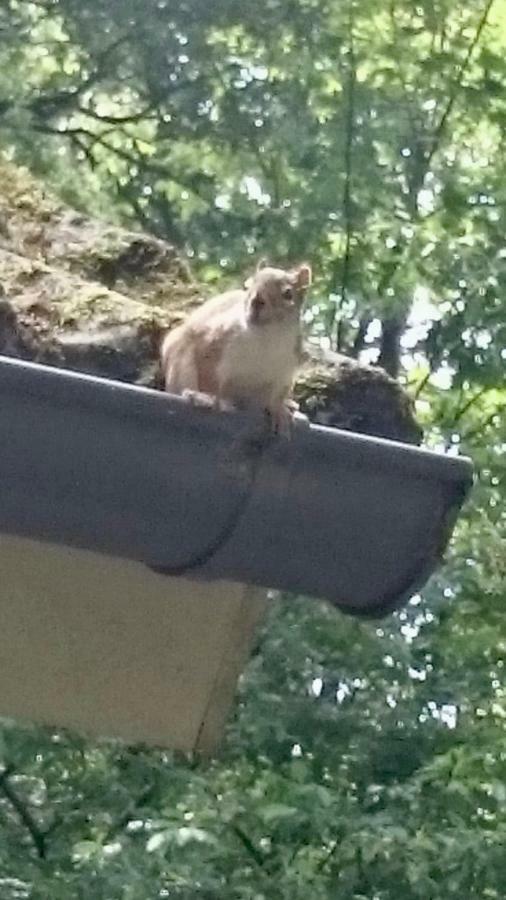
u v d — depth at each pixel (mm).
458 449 8828
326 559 2730
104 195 10188
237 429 2576
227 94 9680
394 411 3090
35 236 3518
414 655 8109
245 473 2584
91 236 3572
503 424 9320
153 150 10477
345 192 9219
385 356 9734
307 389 3051
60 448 2475
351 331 9734
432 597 7938
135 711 3646
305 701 7766
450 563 8102
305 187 9328
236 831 7164
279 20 9625
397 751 7719
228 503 2598
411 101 9656
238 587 3352
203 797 7195
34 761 7762
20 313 2918
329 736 7707
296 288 3035
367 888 7113
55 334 2906
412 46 9945
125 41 9945
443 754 7668
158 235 9914
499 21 10055
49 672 3559
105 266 3469
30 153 9992
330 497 2656
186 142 9781
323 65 9570
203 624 3457
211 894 7004
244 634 3471
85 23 9883
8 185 3674
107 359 2895
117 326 2980
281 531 2664
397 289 8828
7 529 2582
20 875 7305
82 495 2527
